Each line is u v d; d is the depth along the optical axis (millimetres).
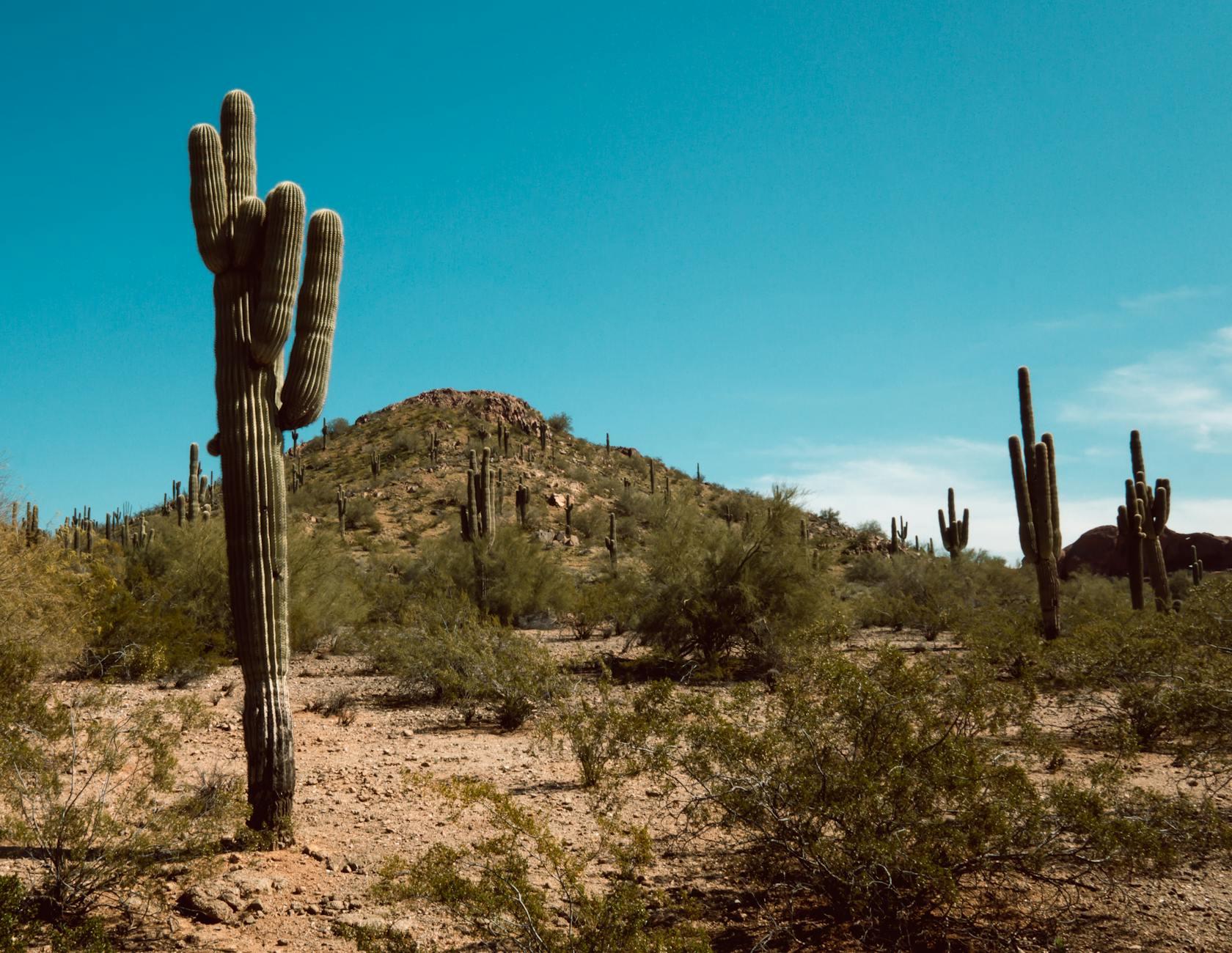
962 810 5449
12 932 4805
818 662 6051
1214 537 47094
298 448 101438
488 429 99500
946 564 33562
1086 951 5176
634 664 18828
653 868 6633
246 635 7438
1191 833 5672
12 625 14250
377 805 8602
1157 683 9977
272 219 7645
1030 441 20578
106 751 6484
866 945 5238
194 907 5785
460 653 13891
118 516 53750
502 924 4836
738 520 20344
